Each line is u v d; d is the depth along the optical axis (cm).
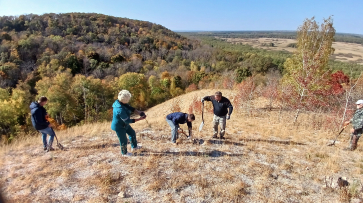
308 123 940
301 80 955
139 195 348
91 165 445
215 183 384
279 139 648
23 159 482
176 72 5050
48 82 3023
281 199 345
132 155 486
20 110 2466
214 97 573
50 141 525
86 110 2991
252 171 429
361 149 565
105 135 661
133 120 429
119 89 3625
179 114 543
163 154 493
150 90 4178
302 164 467
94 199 334
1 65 3738
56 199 336
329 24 1112
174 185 373
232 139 620
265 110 1281
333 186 379
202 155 492
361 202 329
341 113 898
